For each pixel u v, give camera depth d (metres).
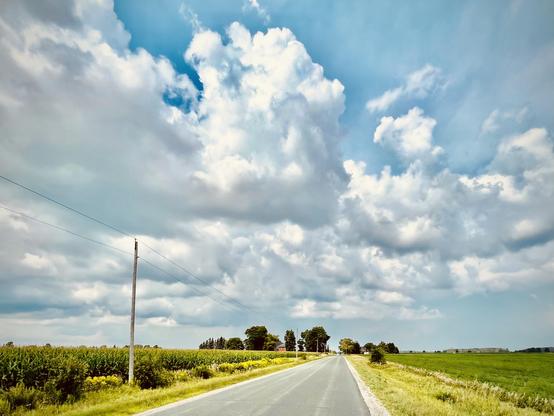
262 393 21.19
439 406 16.41
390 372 47.94
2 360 23.61
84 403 17.61
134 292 26.44
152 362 26.27
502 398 25.14
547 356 111.94
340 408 15.79
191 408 15.54
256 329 175.25
